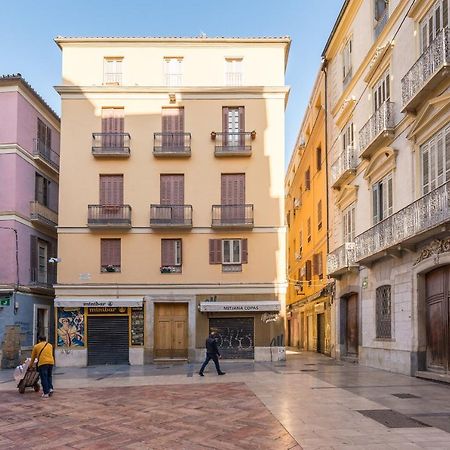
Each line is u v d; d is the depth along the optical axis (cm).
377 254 1875
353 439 829
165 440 863
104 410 1167
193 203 2672
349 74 2494
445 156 1495
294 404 1169
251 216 2645
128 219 2620
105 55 2761
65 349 2564
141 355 2570
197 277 2630
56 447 838
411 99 1617
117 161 2697
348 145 2462
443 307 1553
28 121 2803
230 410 1120
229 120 2730
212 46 2769
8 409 1220
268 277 2631
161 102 2738
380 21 2091
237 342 2605
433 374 1552
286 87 2727
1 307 2544
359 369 2014
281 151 2702
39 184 2934
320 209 3120
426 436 844
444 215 1402
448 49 1424
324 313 3019
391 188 1919
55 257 3145
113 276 2625
